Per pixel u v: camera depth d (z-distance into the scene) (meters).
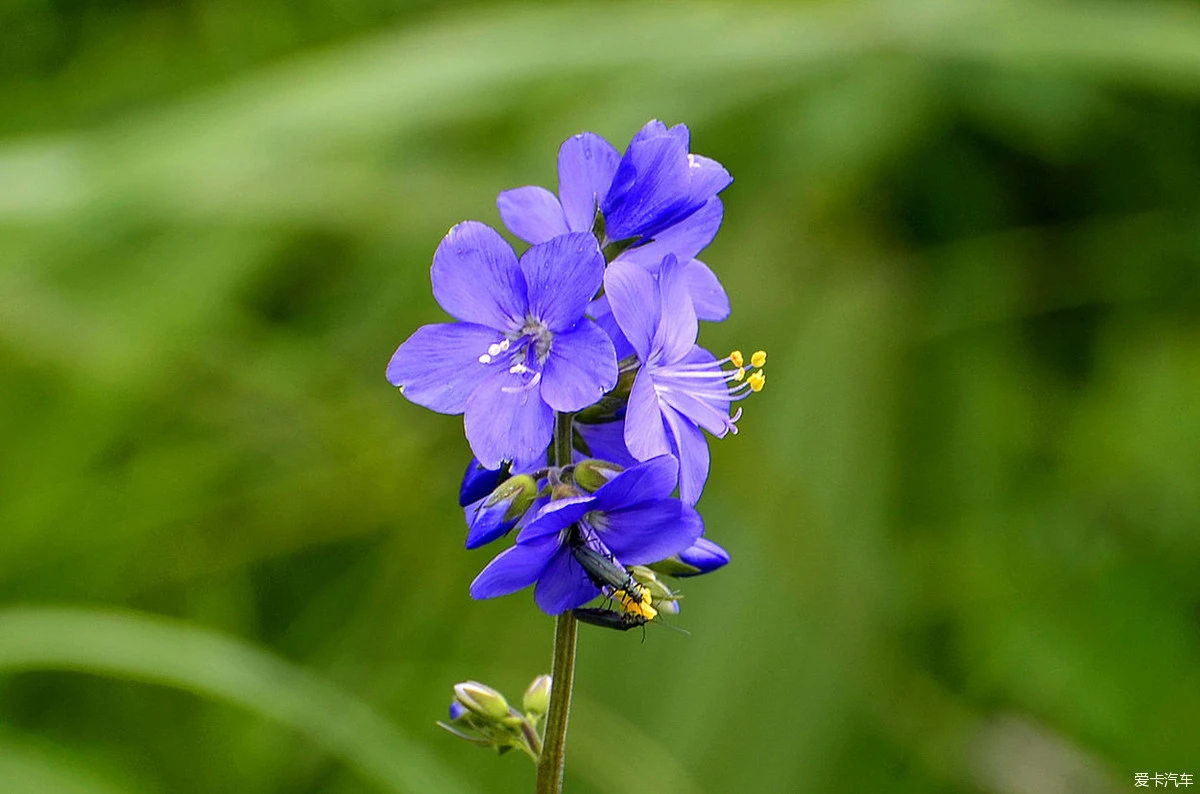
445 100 0.66
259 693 0.53
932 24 0.71
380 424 0.68
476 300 0.46
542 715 0.49
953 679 0.66
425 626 0.65
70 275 0.67
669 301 0.47
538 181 0.68
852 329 0.70
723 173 0.47
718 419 0.47
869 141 0.70
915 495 0.69
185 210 0.64
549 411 0.46
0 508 0.64
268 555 0.67
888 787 0.59
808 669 0.60
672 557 0.47
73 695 0.63
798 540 0.62
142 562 0.66
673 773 0.56
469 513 0.47
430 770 0.53
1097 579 0.69
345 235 0.70
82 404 0.67
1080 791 0.60
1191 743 0.63
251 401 0.68
